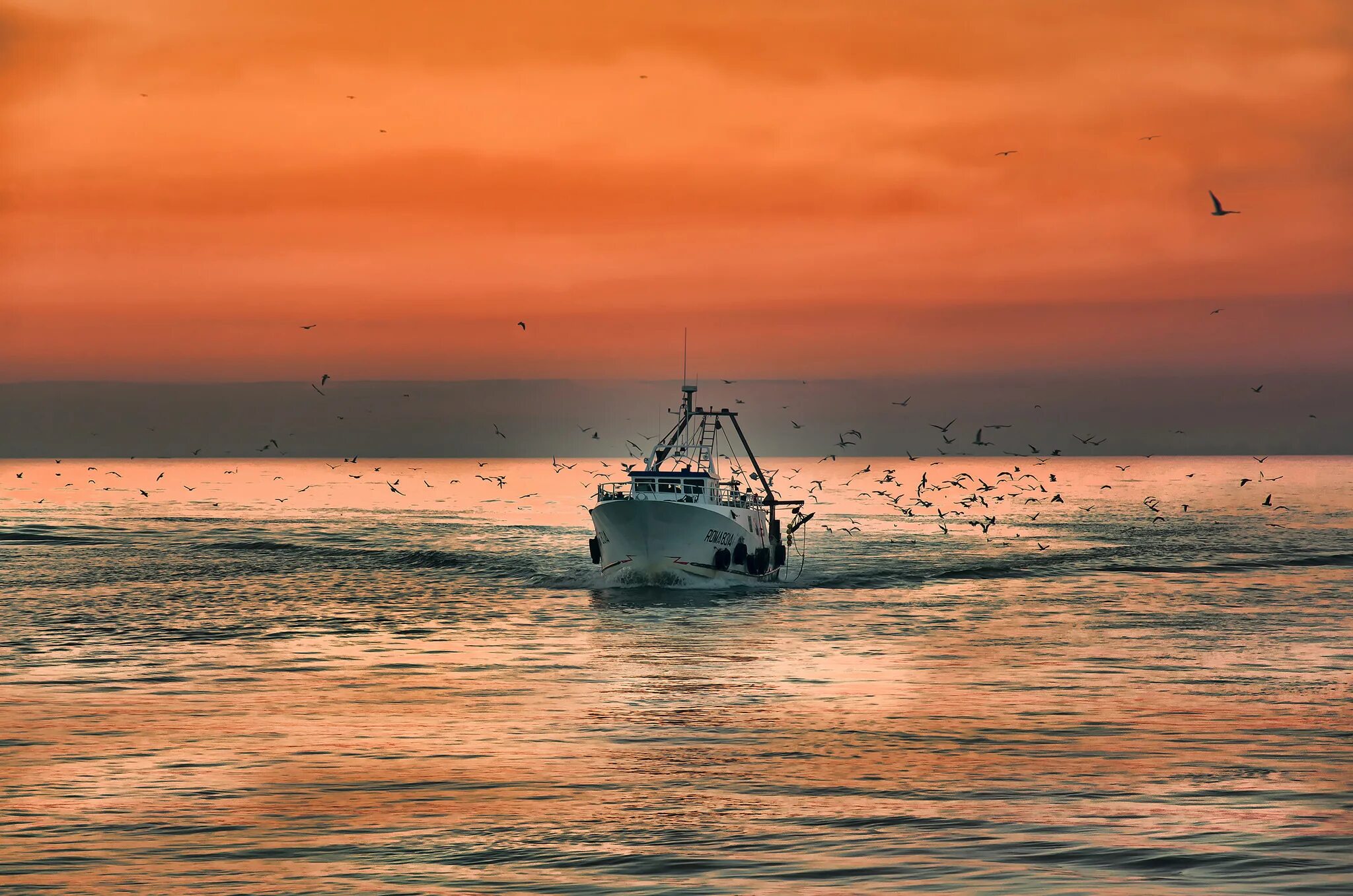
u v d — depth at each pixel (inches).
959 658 3705.7
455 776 2223.2
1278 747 2438.5
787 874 1683.1
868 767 2290.8
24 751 2407.7
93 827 1900.8
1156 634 4276.6
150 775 2218.3
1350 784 2150.6
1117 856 1745.8
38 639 4077.3
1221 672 3440.0
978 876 1669.5
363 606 5098.4
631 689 3159.5
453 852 1785.2
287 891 1627.7
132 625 4475.9
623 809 2005.4
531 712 2844.5
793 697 3043.8
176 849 1797.5
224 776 2218.3
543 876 1684.3
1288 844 1793.8
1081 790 2112.5
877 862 1727.4
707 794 2095.2
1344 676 3351.4
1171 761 2329.0
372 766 2295.8
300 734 2586.1
